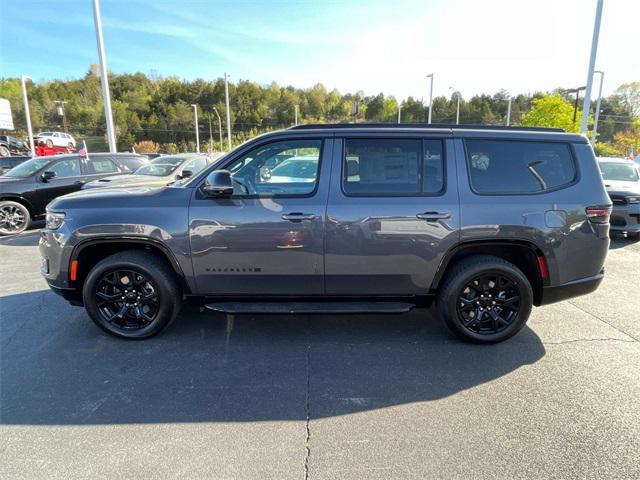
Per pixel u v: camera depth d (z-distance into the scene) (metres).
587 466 2.24
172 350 3.58
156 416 2.68
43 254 3.68
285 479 2.14
